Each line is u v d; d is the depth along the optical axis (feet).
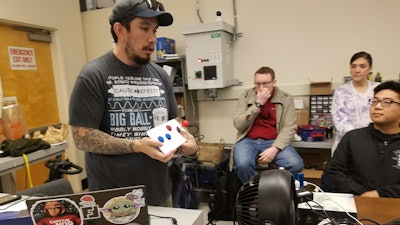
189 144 3.62
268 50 10.36
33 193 4.57
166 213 3.43
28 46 10.24
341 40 9.51
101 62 3.79
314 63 9.91
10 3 9.19
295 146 8.91
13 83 9.70
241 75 10.84
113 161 3.73
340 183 5.36
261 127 8.80
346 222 3.18
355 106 8.13
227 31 9.95
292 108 8.73
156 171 4.00
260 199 1.90
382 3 8.94
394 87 4.83
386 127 5.03
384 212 3.50
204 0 10.86
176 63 10.90
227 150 10.58
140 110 3.95
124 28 3.61
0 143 7.03
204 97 11.33
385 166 5.02
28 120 10.22
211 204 8.46
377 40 9.16
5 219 2.89
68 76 11.64
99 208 2.53
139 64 3.94
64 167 5.76
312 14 9.68
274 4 10.04
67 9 11.59
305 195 3.61
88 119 3.59
